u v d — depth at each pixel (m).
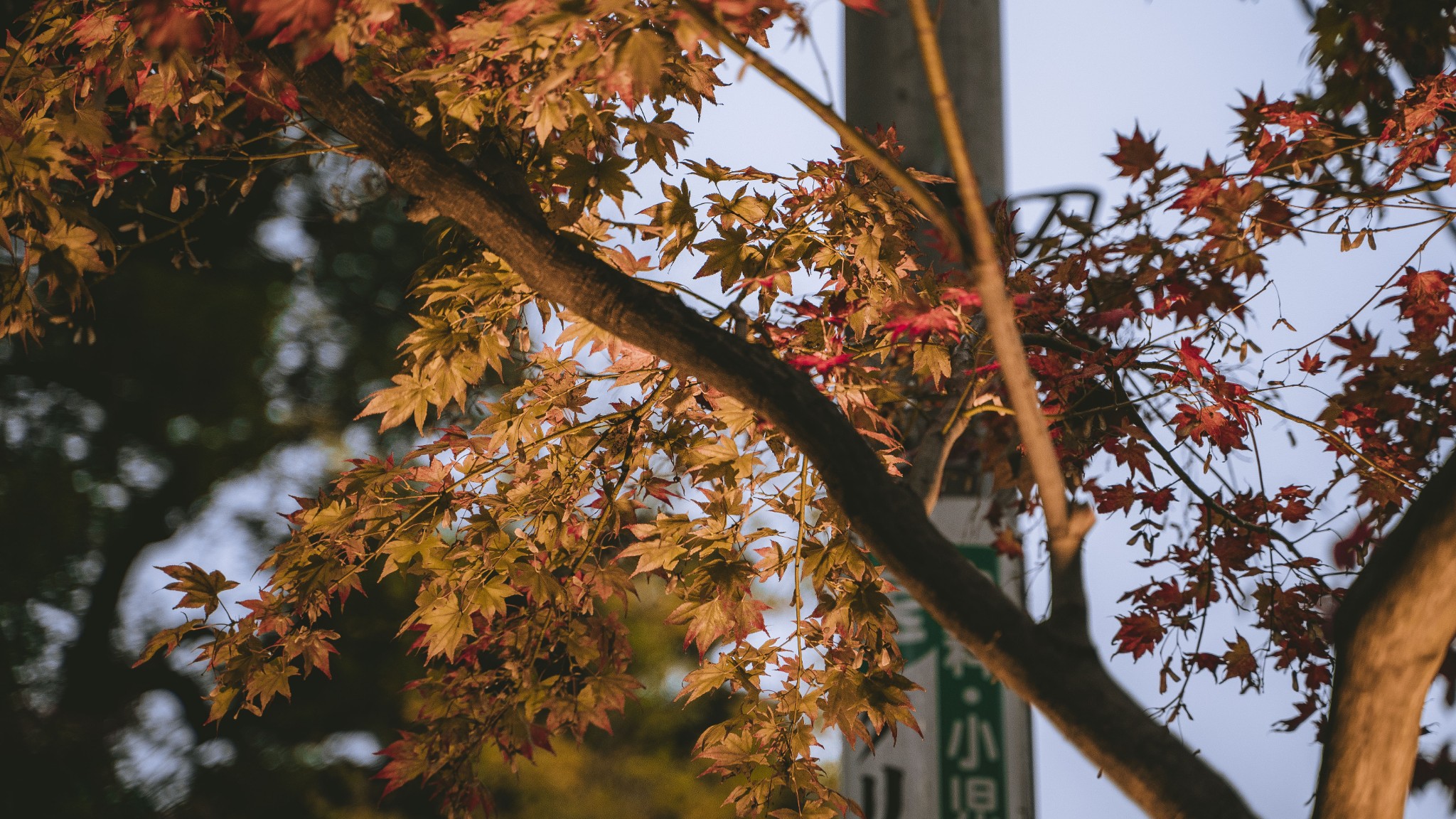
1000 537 3.01
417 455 2.41
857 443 1.64
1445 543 1.46
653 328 1.79
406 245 11.43
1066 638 1.45
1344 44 2.81
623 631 2.30
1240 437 2.57
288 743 10.78
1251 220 2.74
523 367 2.56
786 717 2.40
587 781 9.59
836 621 2.34
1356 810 1.53
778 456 2.41
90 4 2.37
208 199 2.64
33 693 10.45
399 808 10.44
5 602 10.16
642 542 2.39
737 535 2.39
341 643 10.23
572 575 2.34
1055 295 2.75
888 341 2.45
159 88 2.36
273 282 10.81
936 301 2.44
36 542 10.37
